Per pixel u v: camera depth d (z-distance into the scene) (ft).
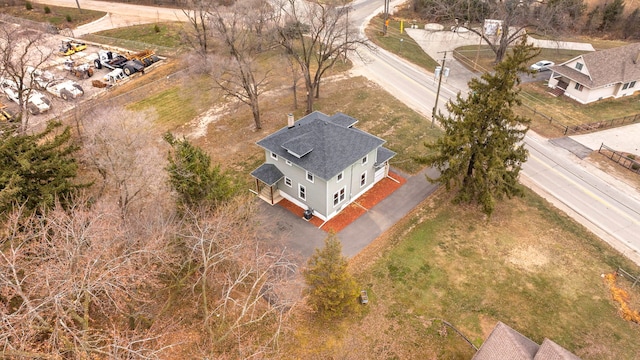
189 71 152.15
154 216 72.59
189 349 70.79
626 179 110.73
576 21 205.05
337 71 171.22
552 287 82.02
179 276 74.79
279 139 100.48
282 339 73.26
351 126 116.26
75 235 53.93
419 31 211.20
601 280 83.20
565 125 134.62
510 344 61.00
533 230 95.14
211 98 150.30
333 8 144.25
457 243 92.07
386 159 107.04
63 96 150.82
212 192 77.61
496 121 88.79
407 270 85.87
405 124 135.23
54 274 52.21
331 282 71.72
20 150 72.23
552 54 187.52
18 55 164.14
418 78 165.58
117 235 59.26
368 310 78.13
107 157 85.25
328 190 93.15
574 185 108.99
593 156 119.96
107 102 147.64
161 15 225.76
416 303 79.36
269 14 151.53
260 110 146.10
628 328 74.54
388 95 153.07
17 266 54.90
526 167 115.75
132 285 57.82
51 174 75.66
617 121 135.95
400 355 71.10
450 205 102.63
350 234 95.14
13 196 65.26
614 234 94.22
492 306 78.59
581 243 91.71
